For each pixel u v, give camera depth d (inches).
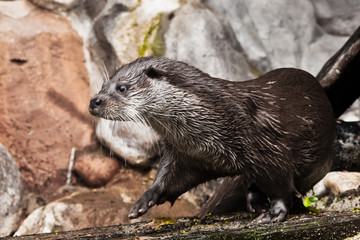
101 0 908.6
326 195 644.1
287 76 518.3
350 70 691.4
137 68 488.4
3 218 713.0
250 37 959.0
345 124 719.1
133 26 893.8
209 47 869.2
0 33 844.0
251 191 518.6
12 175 743.1
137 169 835.4
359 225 434.6
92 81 895.1
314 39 1003.9
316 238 414.0
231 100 472.1
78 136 857.5
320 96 526.9
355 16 1007.6
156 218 512.4
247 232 440.1
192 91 472.1
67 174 834.2
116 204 729.6
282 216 471.5
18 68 840.3
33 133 833.5
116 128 830.5
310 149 496.4
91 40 908.0
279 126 477.1
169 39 874.8
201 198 786.8
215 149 473.4
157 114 477.7
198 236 437.4
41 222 693.3
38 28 869.2
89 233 479.8
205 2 962.7
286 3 995.9
